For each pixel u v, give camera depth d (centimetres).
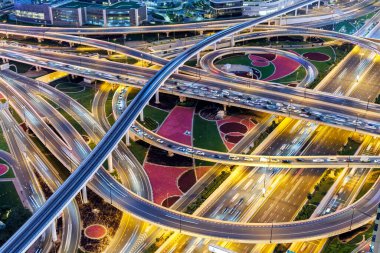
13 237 19862
